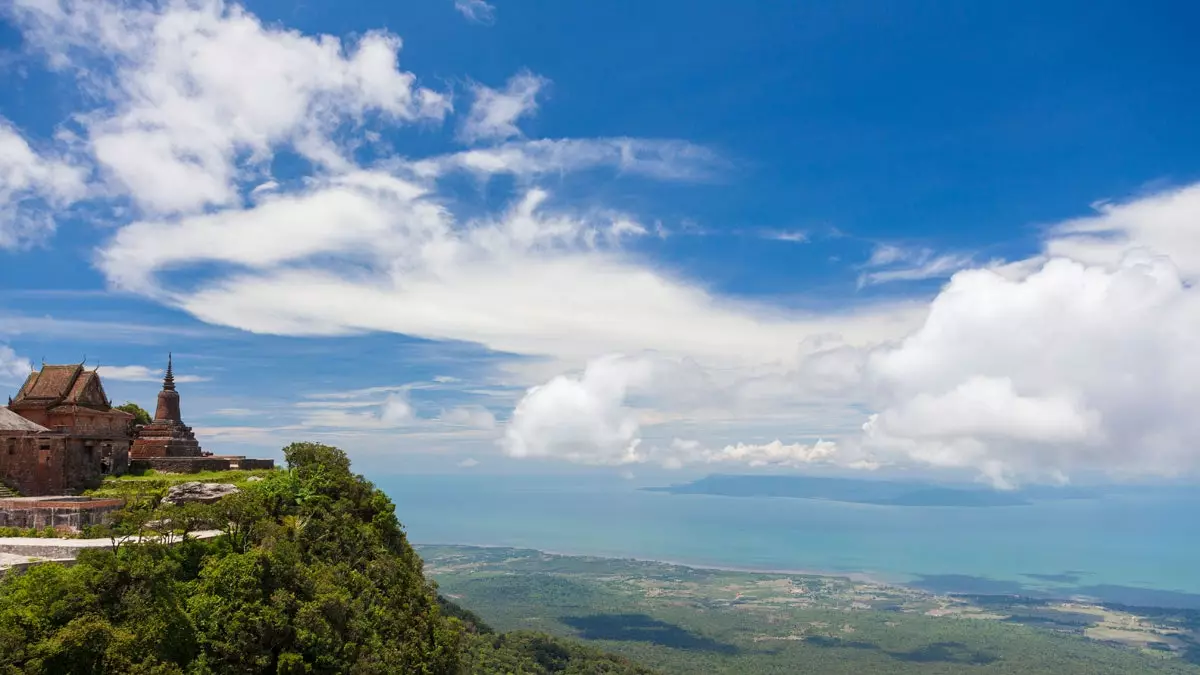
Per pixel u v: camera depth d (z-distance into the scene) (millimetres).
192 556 76500
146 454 132125
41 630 55281
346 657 78562
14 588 59719
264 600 73938
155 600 63250
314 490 105250
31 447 103438
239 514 82250
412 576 109562
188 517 77438
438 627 104188
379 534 111125
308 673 73062
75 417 115062
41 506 85188
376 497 115562
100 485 111812
